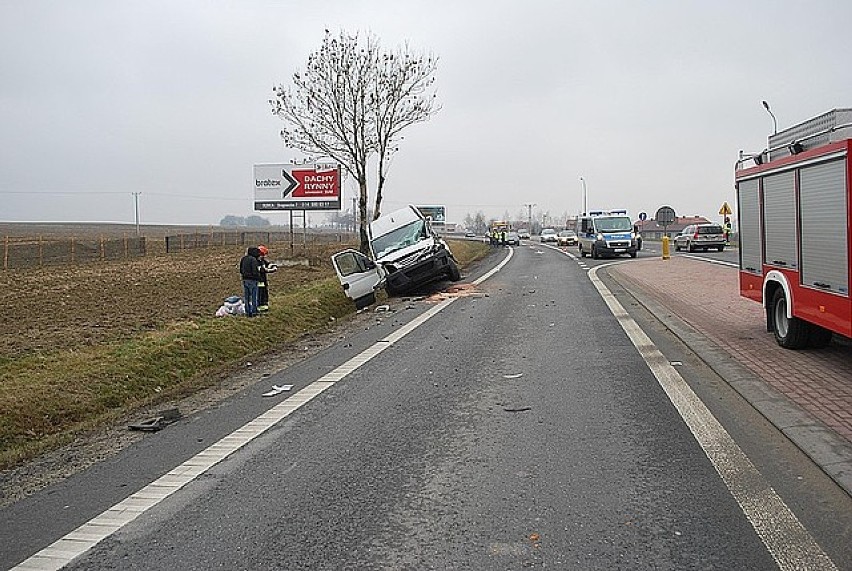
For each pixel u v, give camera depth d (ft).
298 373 37.73
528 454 22.74
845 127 30.86
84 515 19.08
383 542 16.66
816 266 33.24
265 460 23.07
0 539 17.72
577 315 56.90
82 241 177.47
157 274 109.60
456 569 15.23
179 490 20.63
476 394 31.19
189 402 32.32
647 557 15.49
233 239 218.79
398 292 80.64
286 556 16.12
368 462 22.49
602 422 26.16
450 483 20.36
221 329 49.32
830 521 17.12
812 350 37.40
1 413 29.45
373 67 105.29
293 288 82.48
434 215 279.90
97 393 34.12
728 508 18.01
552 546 16.16
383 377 35.58
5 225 461.37
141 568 15.80
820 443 22.48
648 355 39.04
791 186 36.11
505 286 86.43
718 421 25.86
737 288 71.46
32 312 65.77
